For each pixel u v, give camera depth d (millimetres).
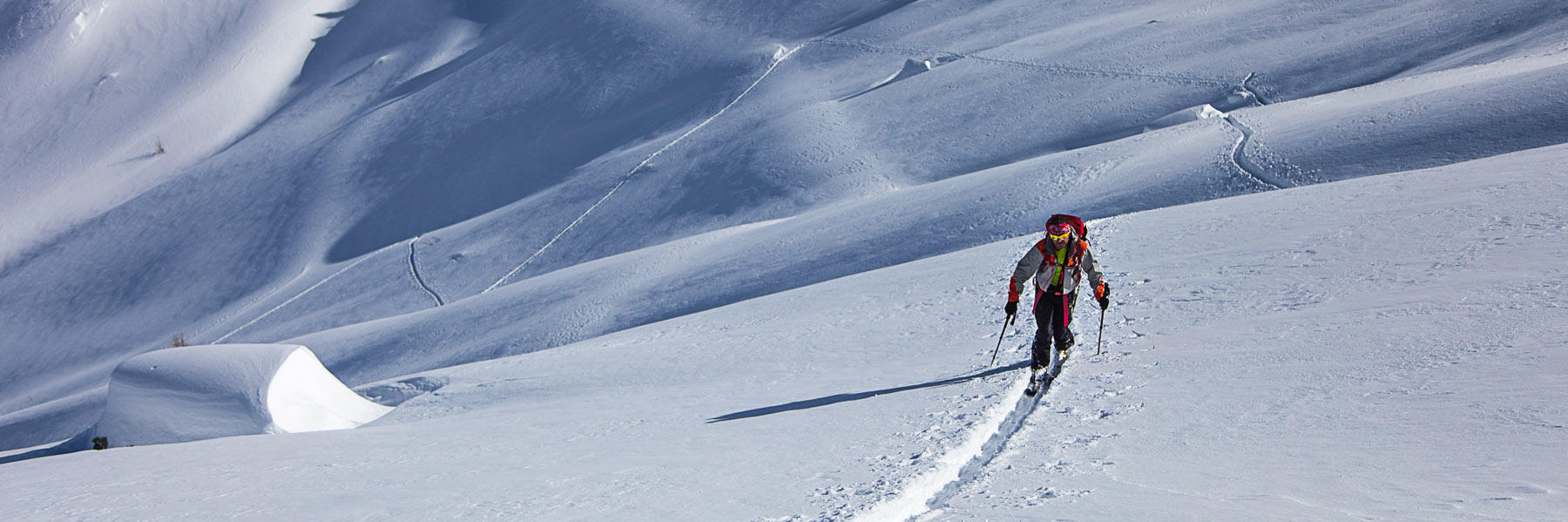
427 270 84438
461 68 141125
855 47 114625
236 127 148750
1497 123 34500
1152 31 91688
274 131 137500
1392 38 71750
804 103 99625
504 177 109250
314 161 121688
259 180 121562
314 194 114000
